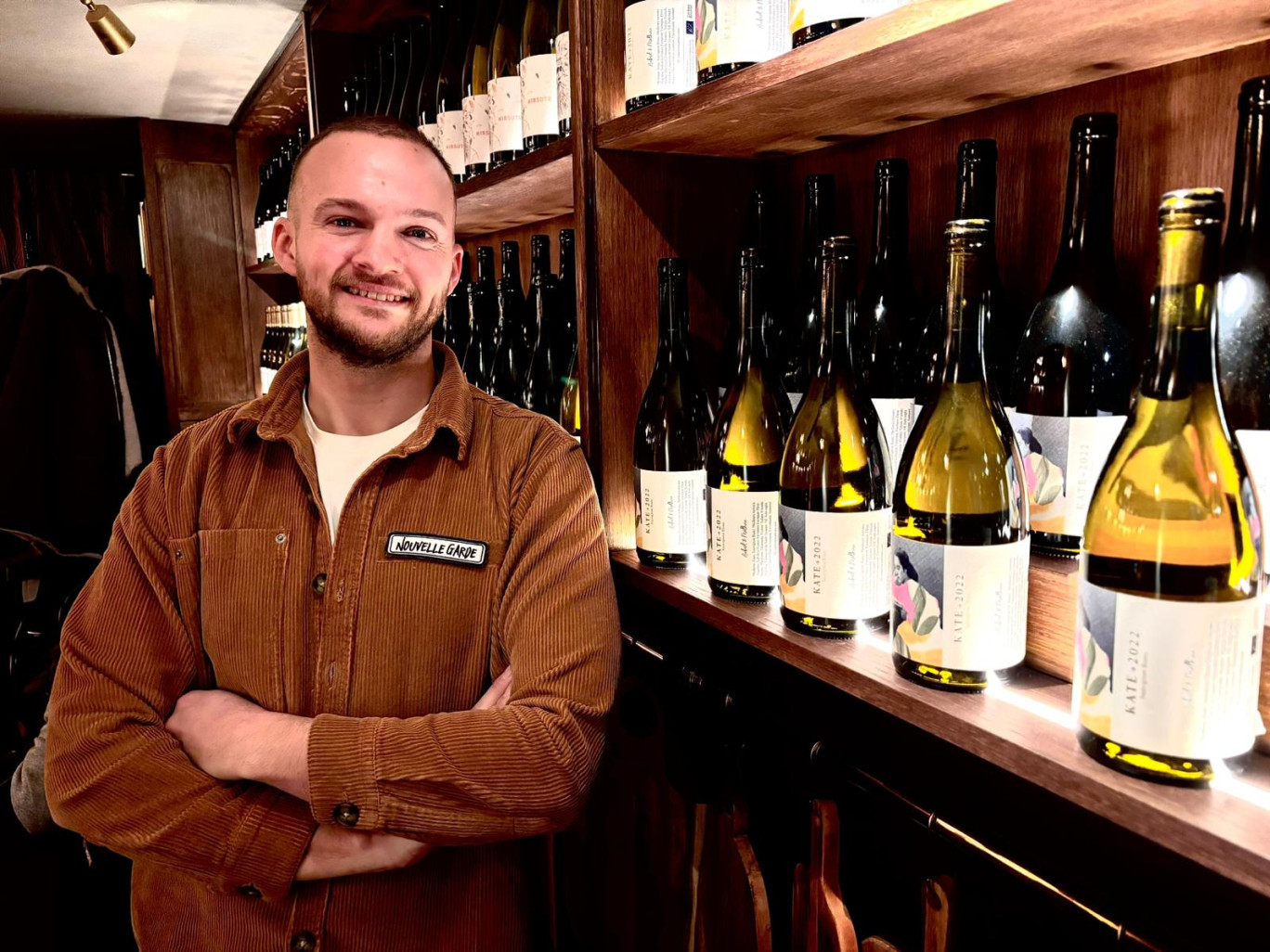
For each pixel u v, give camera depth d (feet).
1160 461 1.94
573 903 4.73
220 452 3.42
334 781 2.81
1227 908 2.39
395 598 3.20
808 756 2.97
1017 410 2.45
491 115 4.52
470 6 5.79
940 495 2.57
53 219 12.59
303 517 3.29
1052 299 2.43
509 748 2.86
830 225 3.10
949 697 2.17
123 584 3.29
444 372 3.49
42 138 10.84
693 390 3.97
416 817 2.81
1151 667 1.73
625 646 4.34
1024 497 2.41
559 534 3.22
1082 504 2.29
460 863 3.20
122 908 5.17
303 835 2.90
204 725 3.08
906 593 2.27
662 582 3.31
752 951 3.48
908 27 2.15
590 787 3.07
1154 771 1.74
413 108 6.40
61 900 4.78
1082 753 1.87
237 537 3.28
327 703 3.18
